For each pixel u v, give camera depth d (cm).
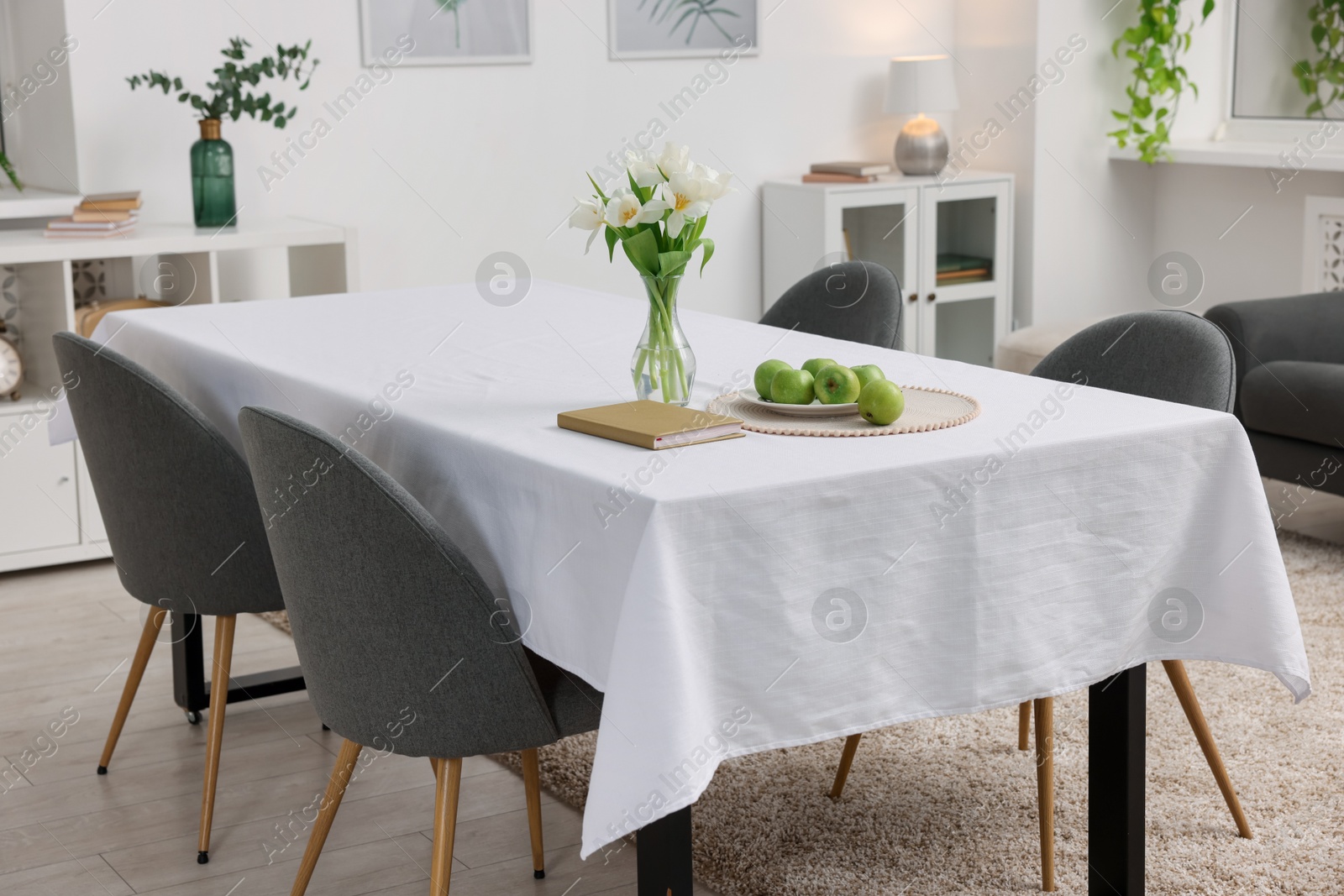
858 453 176
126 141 425
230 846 239
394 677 178
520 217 498
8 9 442
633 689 154
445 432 195
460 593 173
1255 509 193
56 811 252
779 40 539
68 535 393
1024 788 250
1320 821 235
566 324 285
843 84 556
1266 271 538
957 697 179
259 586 233
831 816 240
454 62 475
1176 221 571
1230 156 518
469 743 180
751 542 160
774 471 167
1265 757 258
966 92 573
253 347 265
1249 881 216
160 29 425
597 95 505
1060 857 226
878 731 276
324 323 289
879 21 559
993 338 555
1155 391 232
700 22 520
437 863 186
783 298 318
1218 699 286
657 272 202
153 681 315
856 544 168
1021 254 561
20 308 417
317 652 184
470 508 192
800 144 552
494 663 177
